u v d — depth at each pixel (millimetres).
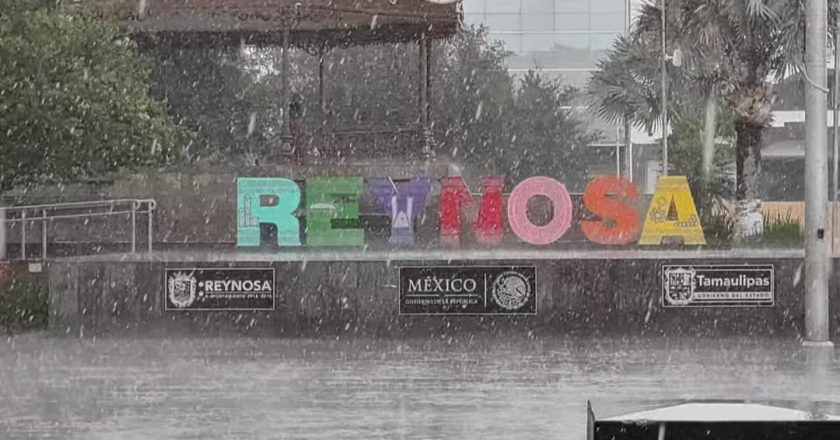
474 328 22766
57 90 25016
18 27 25031
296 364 19266
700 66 35281
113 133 26422
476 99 54438
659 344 22141
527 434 12938
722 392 15742
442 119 53688
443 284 22766
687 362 19453
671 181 25047
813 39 21547
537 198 28281
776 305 22625
